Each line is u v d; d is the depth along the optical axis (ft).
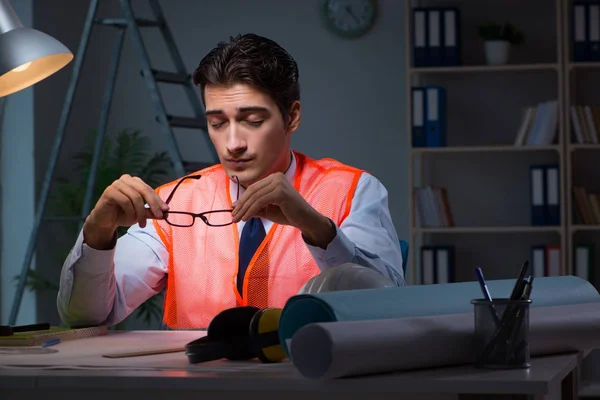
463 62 15.75
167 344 4.69
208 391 3.43
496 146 14.70
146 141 17.15
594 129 14.55
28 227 15.83
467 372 3.40
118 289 6.17
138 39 13.94
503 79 15.64
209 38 16.92
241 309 3.98
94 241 5.45
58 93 16.57
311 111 16.49
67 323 5.74
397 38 16.22
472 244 15.81
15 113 15.90
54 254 16.34
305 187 6.63
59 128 14.38
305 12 16.53
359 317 3.44
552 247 14.64
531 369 3.47
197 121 14.40
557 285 4.51
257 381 3.27
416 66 15.03
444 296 3.93
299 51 16.55
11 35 5.97
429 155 15.96
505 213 15.71
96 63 17.35
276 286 6.44
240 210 5.16
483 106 15.70
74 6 16.99
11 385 3.49
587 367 13.28
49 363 3.83
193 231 6.63
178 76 14.48
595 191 15.34
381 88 16.28
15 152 15.89
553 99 15.46
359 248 5.53
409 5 14.83
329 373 3.14
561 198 14.51
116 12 17.44
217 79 5.77
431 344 3.42
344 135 16.39
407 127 15.21
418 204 15.16
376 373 3.34
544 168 14.65
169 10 17.04
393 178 16.22
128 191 5.20
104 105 14.67
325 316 3.45
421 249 15.05
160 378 3.35
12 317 14.29
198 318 6.50
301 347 3.22
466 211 15.81
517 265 15.70
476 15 15.71
